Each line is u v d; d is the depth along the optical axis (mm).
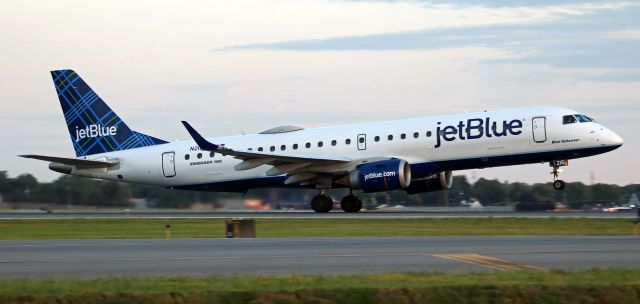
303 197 123312
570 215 86938
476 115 93438
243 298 31031
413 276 35344
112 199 128625
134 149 108500
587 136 88750
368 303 31219
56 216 104125
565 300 31672
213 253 46312
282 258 43531
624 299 31734
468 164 93188
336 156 98250
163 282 33781
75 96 110438
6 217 101625
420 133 94562
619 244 49938
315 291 31453
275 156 94688
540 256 43750
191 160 105125
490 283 32812
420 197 148000
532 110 91500
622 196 144625
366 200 147000
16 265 41531
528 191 153875
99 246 51906
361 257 43875
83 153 110562
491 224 73875
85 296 30719
